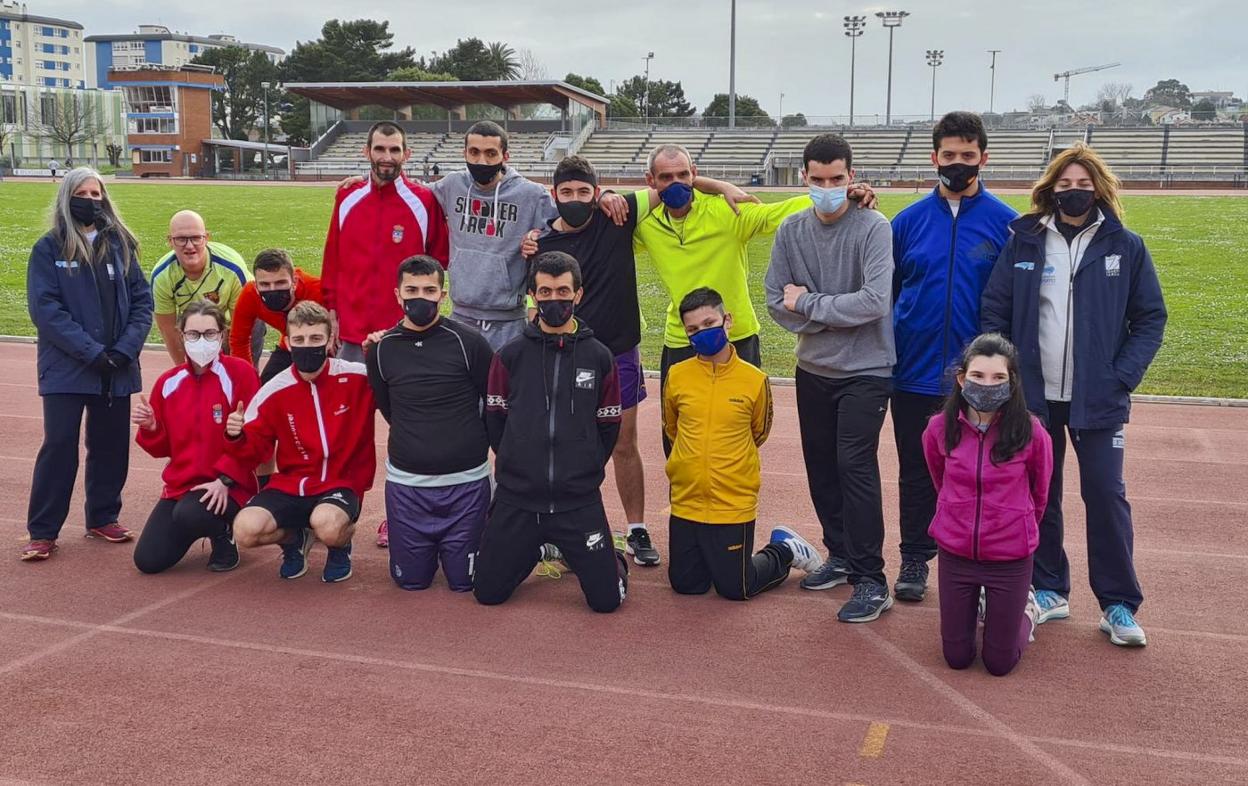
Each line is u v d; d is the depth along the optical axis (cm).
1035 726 398
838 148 489
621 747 381
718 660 457
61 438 579
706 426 518
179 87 7738
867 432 507
